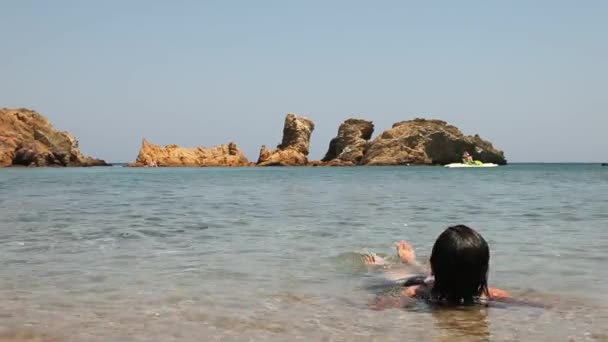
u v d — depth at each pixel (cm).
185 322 463
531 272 671
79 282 621
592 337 419
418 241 946
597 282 617
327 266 717
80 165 13500
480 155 14588
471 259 509
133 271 686
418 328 446
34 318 473
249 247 882
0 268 705
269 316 482
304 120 15362
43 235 1028
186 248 871
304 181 4412
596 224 1188
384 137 14762
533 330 439
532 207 1666
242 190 2897
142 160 14600
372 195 2398
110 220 1302
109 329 442
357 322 463
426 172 7906
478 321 465
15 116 12319
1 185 3459
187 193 2595
